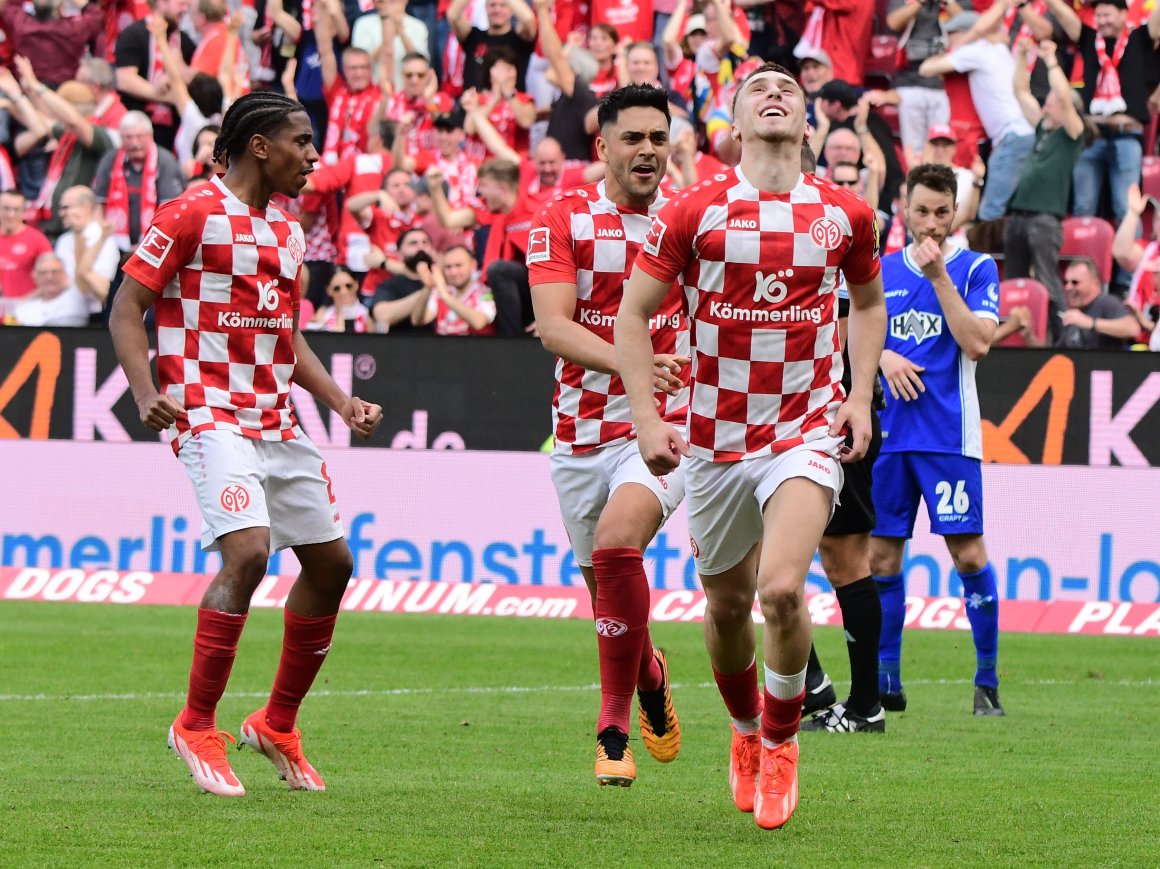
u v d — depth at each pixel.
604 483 18.17
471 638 33.16
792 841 14.31
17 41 48.69
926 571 36.62
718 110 47.44
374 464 37.81
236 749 19.92
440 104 47.91
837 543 21.73
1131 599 36.25
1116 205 43.88
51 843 13.64
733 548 15.45
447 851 13.54
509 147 47.69
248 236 16.31
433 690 25.88
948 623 36.44
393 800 16.22
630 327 14.87
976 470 24.16
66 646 30.44
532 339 37.69
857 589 21.75
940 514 24.06
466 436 37.84
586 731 21.61
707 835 14.55
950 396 24.20
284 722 16.72
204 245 16.11
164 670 27.47
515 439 37.75
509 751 19.84
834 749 20.28
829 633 35.31
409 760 19.06
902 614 24.50
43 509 38.47
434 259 43.31
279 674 16.70
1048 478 36.50
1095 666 30.70
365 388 37.97
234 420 16.30
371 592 37.72
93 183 46.38
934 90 46.00
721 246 14.54
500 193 44.66
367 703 24.23
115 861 12.91
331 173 45.53
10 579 38.47
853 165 43.84
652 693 17.83
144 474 38.31
